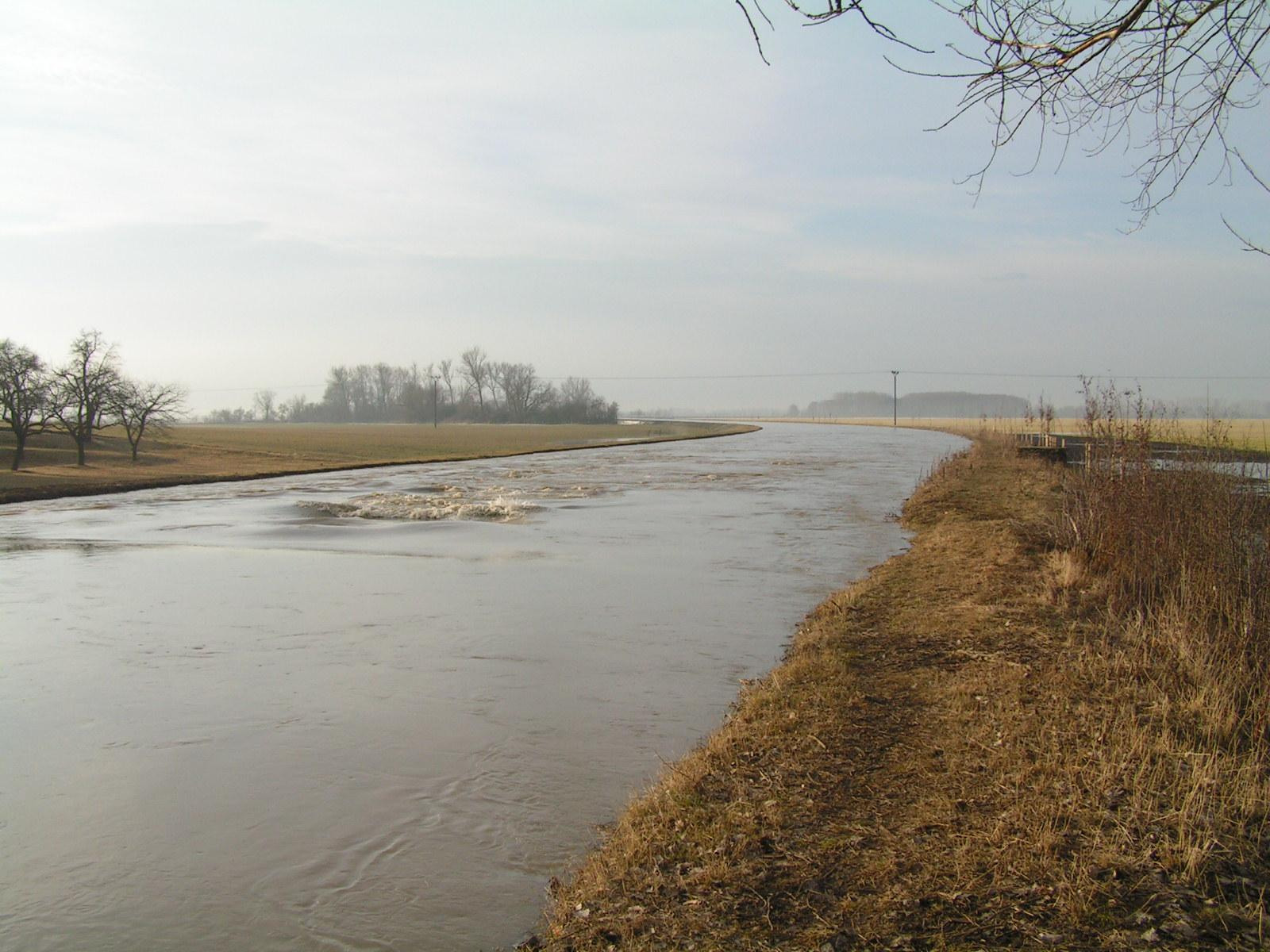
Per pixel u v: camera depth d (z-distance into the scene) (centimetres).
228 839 653
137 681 1038
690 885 503
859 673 909
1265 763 600
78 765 796
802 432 11481
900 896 466
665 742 813
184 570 1808
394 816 682
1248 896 446
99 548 2166
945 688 830
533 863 604
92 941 528
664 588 1530
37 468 5559
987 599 1195
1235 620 845
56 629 1298
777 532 2236
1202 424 1477
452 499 3253
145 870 611
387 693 977
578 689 971
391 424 19425
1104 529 1326
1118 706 733
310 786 740
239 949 515
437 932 524
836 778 638
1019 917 438
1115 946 408
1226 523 1009
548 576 1664
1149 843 500
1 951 520
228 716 912
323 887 581
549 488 3684
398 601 1459
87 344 5928
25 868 618
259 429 14412
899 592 1323
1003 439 4906
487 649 1147
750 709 821
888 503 2894
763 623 1264
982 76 394
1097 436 1508
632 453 6688
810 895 478
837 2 349
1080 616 1071
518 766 768
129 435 6228
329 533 2381
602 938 462
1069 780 588
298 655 1137
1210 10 366
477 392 18688
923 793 601
